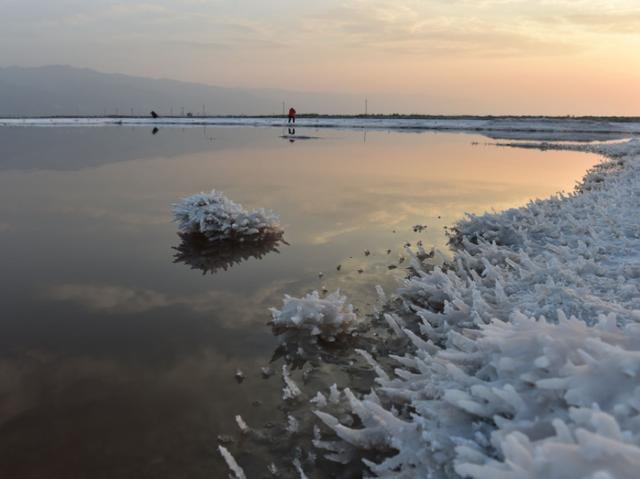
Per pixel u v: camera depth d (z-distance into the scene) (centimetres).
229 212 834
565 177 1531
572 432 204
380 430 301
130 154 2141
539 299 432
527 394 241
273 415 354
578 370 230
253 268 684
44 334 482
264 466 306
